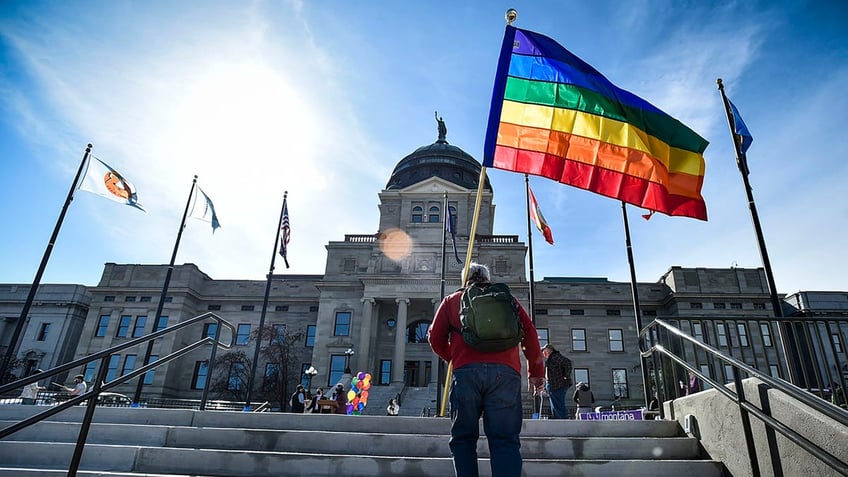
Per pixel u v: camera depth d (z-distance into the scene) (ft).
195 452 17.10
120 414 21.62
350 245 160.66
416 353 146.30
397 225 169.78
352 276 156.25
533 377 13.08
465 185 185.16
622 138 22.66
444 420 20.39
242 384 156.35
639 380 147.02
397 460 16.76
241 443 18.93
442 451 18.37
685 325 142.31
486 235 160.66
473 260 152.05
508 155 22.76
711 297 148.46
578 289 160.15
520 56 24.34
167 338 160.45
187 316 167.73
